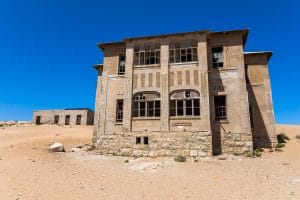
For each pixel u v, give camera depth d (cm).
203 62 2295
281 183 1328
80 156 2220
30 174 1465
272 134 2388
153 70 2408
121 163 1961
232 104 2248
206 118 2178
